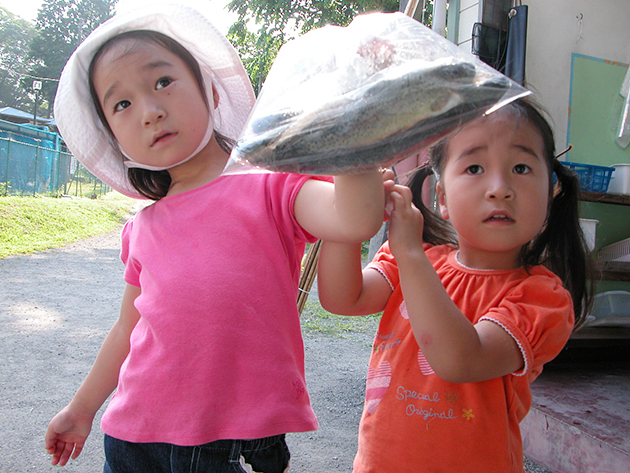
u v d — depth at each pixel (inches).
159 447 40.9
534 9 142.4
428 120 27.4
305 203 41.7
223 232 44.1
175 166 51.5
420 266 40.0
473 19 154.8
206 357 40.9
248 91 56.3
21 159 664.4
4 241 391.9
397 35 31.1
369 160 29.0
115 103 46.7
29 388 126.8
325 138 28.2
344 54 30.7
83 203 674.8
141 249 47.9
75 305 226.2
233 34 585.9
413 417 44.3
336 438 103.1
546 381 108.3
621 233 142.0
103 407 114.8
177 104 46.0
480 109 28.3
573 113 146.6
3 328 182.1
